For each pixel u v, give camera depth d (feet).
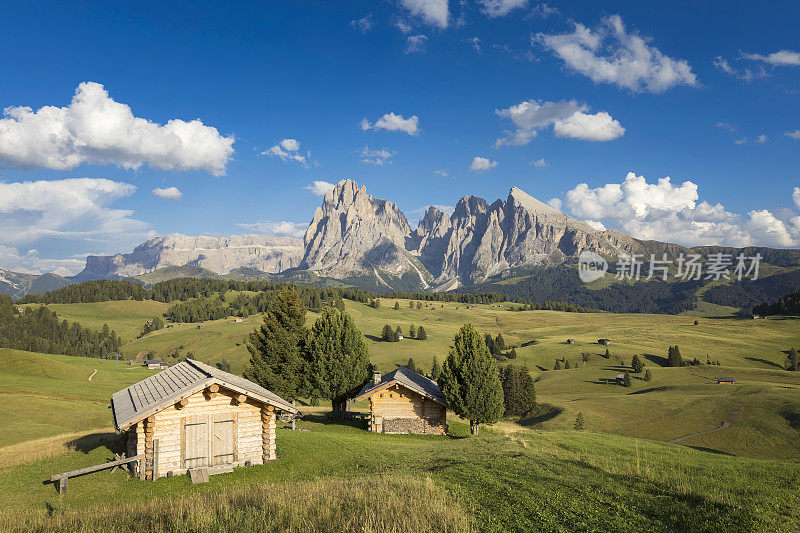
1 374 294.87
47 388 257.34
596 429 283.18
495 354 647.97
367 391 143.43
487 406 141.28
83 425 172.45
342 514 42.52
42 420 174.09
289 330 186.50
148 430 76.13
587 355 623.36
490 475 61.46
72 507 62.13
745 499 58.44
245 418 84.89
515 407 365.20
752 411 273.95
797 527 48.60
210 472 79.30
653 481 64.39
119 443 99.55
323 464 84.07
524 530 41.06
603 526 43.39
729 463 88.38
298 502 45.96
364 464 79.66
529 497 50.85
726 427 255.09
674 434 254.47
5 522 50.08
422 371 570.87
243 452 83.92
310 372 170.40
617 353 625.82
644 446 110.01
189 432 79.36
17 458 88.48
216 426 81.82
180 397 76.84
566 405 354.13
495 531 40.42
